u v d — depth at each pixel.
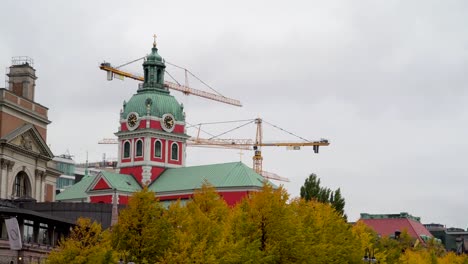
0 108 139.62
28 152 146.00
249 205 98.75
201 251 83.50
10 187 140.62
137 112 198.38
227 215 101.69
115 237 87.62
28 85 153.62
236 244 87.56
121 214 88.06
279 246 94.31
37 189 150.25
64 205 141.00
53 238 121.12
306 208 108.38
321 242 102.81
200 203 103.94
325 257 100.12
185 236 85.06
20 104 145.25
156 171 196.88
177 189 188.75
